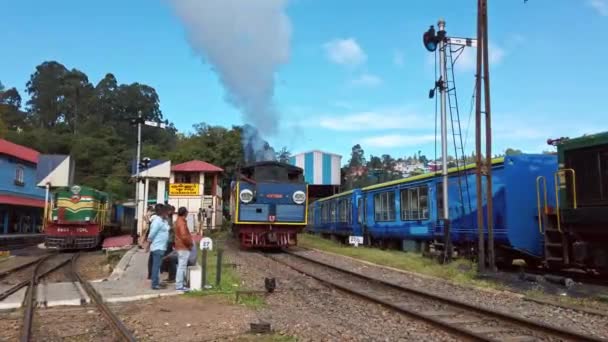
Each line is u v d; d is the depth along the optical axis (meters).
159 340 7.17
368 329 7.87
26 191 37.53
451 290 11.83
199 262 17.02
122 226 41.31
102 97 95.50
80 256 23.98
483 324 8.11
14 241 29.88
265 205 22.36
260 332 7.61
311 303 10.27
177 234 11.37
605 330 7.61
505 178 15.02
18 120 87.38
